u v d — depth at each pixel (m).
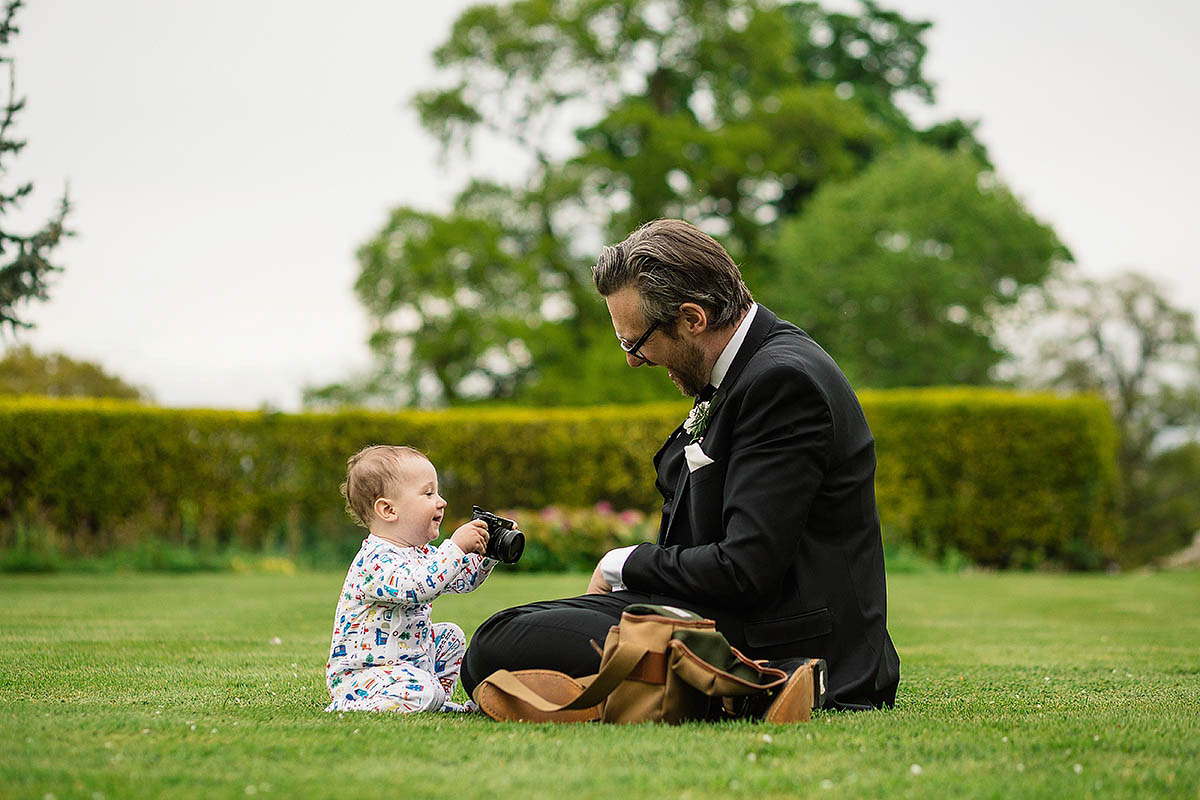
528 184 29.17
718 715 3.03
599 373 26.75
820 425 3.08
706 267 3.19
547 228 29.31
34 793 2.17
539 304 28.62
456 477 15.49
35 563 12.98
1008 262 26.78
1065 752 2.61
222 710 3.30
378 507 3.60
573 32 28.12
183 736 2.77
